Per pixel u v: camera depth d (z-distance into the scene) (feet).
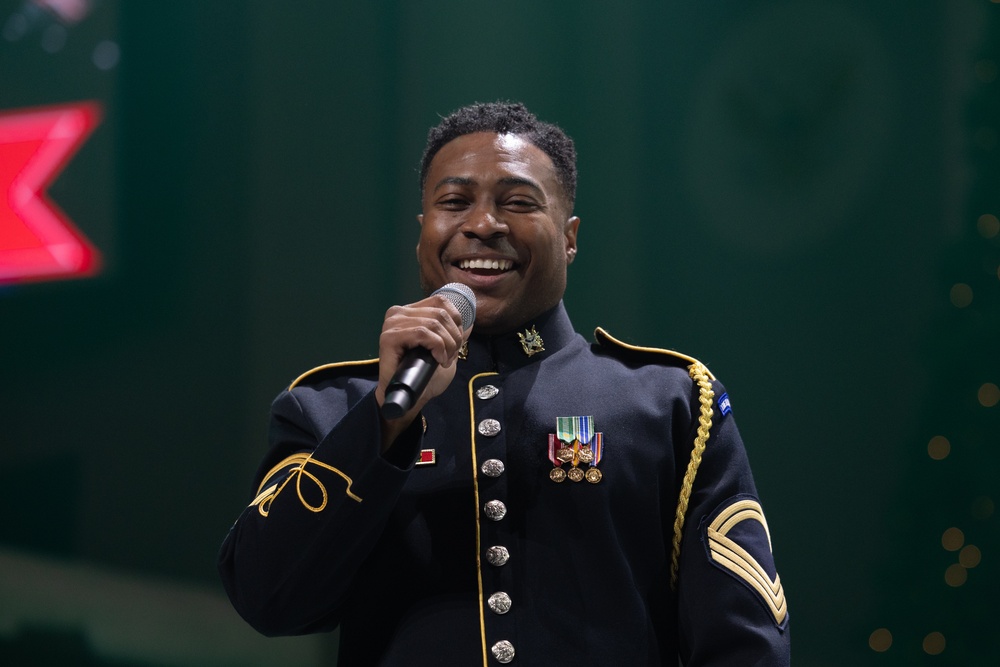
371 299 57.62
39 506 58.59
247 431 57.57
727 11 56.54
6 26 60.18
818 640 53.06
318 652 55.67
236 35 59.47
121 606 57.41
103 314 59.16
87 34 59.93
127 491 58.23
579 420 17.71
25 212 59.62
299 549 16.11
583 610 16.55
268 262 58.29
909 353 53.62
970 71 53.78
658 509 17.46
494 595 16.44
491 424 17.70
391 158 58.13
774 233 55.62
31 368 59.41
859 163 54.85
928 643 50.47
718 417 18.40
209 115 59.26
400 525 17.29
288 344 57.82
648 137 57.00
